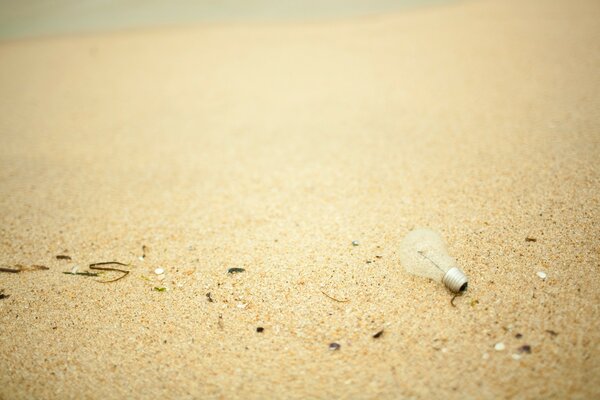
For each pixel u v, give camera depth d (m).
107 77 7.52
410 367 2.13
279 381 2.13
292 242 3.19
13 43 10.04
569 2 8.60
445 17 9.17
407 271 2.75
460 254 2.82
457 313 2.39
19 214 3.78
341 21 9.99
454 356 2.15
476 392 1.98
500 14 8.68
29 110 6.24
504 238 2.91
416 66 6.69
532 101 4.95
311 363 2.21
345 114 5.41
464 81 5.86
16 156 4.88
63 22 11.58
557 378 1.98
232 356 2.29
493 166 3.83
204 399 2.08
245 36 9.45
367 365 2.16
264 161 4.50
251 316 2.54
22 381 2.23
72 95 6.77
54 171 4.54
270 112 5.71
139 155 4.81
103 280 2.94
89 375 2.25
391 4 11.17
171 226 3.52
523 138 4.20
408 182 3.80
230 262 3.03
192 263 3.05
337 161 4.34
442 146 4.34
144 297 2.75
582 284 2.44
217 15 11.41
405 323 2.38
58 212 3.79
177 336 2.44
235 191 3.99
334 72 6.89
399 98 5.66
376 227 3.25
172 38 9.69
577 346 2.11
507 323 2.28
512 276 2.58
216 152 4.78
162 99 6.43
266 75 7.08
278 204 3.72
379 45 7.95
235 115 5.71
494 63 6.29
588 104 4.61
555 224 2.96
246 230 3.40
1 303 2.77
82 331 2.52
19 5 13.28
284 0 12.39
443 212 3.31
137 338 2.45
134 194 4.05
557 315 2.28
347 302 2.57
